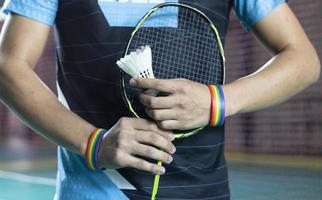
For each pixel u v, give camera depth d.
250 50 13.26
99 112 1.53
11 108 1.50
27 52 1.48
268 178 7.68
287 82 1.52
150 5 1.53
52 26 1.64
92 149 1.40
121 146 1.36
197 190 1.52
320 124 11.90
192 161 1.52
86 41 1.52
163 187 1.50
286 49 1.59
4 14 1.57
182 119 1.39
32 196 6.59
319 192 6.20
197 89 1.40
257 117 13.10
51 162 11.53
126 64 1.43
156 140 1.37
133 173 1.49
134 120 1.40
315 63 1.59
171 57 1.55
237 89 1.46
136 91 1.51
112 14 1.51
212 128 1.55
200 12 1.55
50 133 1.44
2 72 1.46
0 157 13.24
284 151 12.53
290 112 12.44
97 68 1.52
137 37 1.52
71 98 1.57
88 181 1.53
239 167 9.45
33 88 1.45
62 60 1.59
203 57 1.57
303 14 12.38
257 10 1.59
